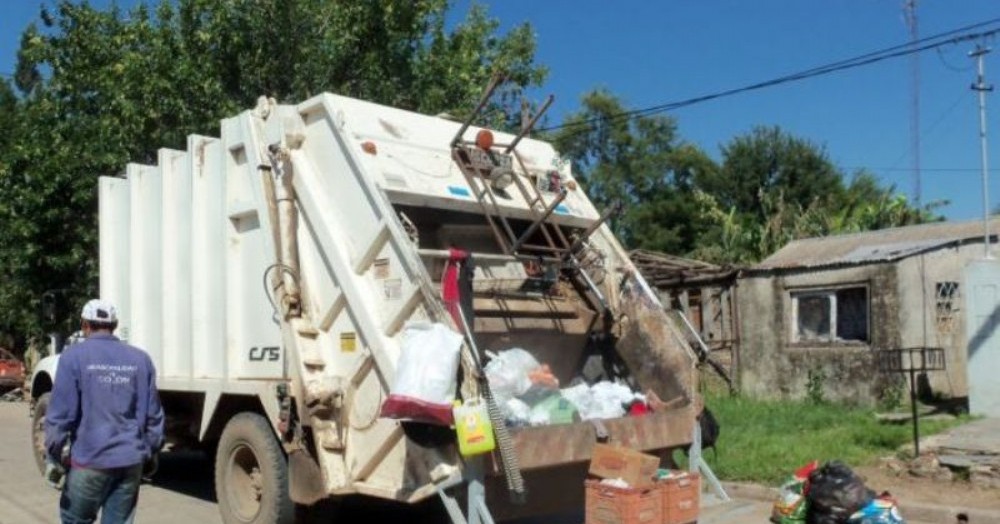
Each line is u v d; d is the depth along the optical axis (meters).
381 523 7.59
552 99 6.92
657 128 42.84
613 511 5.57
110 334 5.64
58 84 15.45
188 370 7.41
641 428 6.21
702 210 34.22
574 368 7.33
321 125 6.52
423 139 6.79
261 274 6.70
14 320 18.67
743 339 15.51
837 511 6.05
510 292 6.95
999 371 11.55
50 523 7.58
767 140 40.25
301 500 6.16
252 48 14.15
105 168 14.99
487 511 5.26
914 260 13.95
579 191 7.70
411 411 5.16
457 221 6.82
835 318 14.49
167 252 7.68
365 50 14.82
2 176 16.20
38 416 9.69
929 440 9.73
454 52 16.42
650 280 16.55
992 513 7.39
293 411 6.23
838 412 12.89
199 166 7.34
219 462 6.90
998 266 11.60
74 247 15.83
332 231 6.23
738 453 9.71
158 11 14.59
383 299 5.91
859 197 35.69
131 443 5.43
